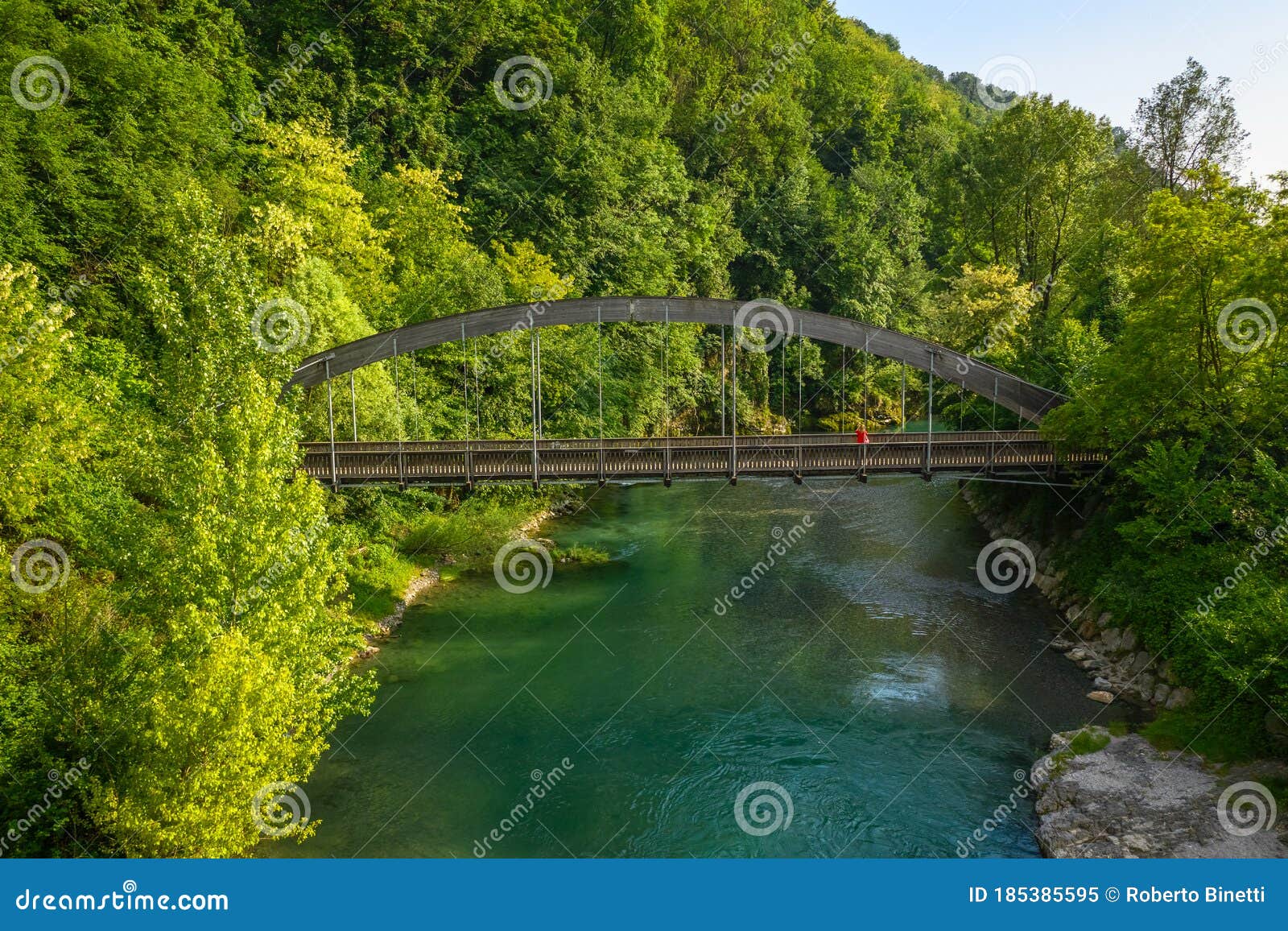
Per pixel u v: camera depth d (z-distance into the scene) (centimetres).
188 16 4103
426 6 5238
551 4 6053
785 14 8062
